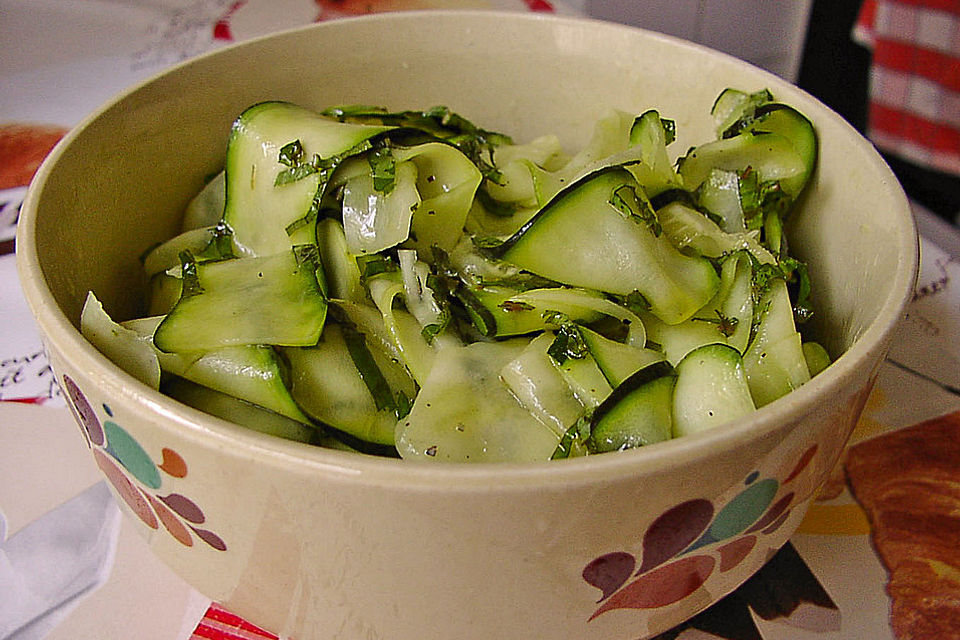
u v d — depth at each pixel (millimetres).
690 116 428
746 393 301
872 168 346
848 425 279
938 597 334
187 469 253
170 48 696
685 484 242
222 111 415
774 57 1209
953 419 395
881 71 1041
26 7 748
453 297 344
